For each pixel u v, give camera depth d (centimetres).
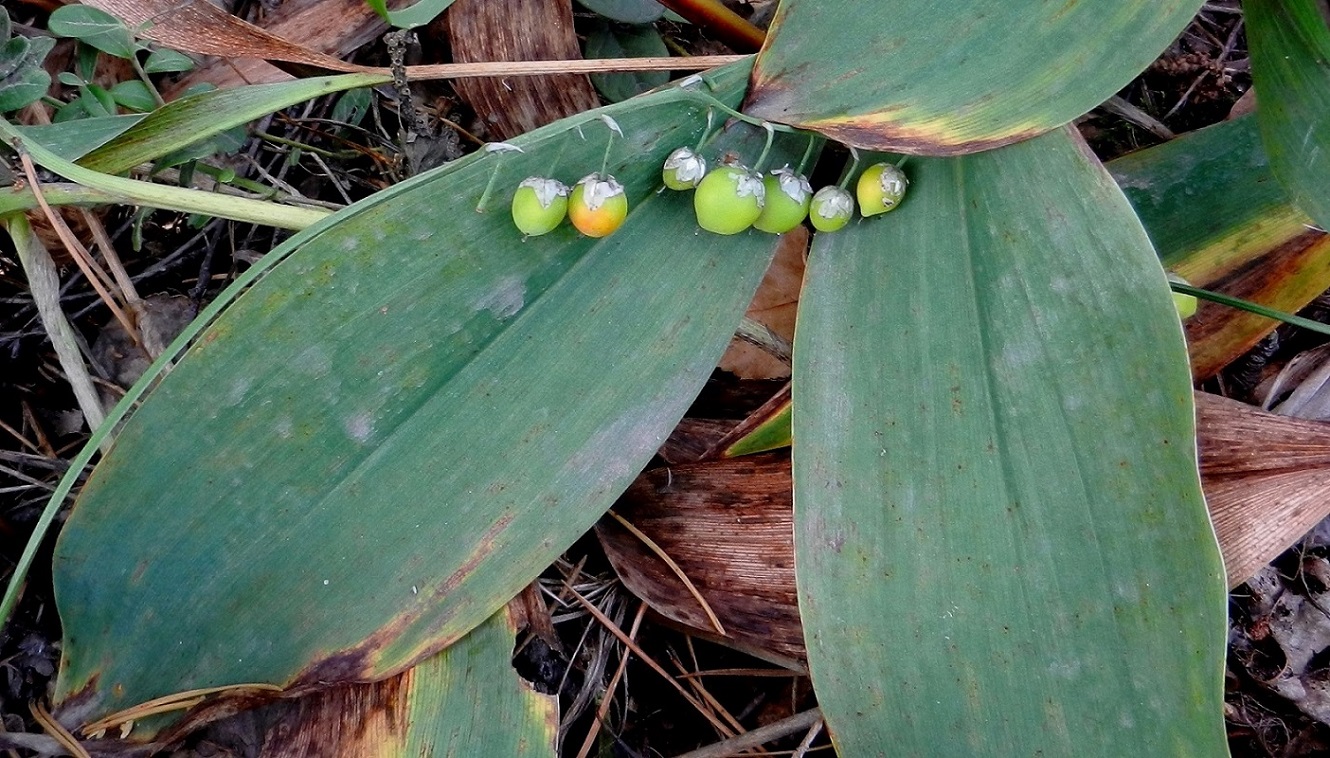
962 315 15
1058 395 14
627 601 19
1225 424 16
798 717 18
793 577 17
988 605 14
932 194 15
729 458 18
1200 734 13
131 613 14
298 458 14
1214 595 13
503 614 16
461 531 15
